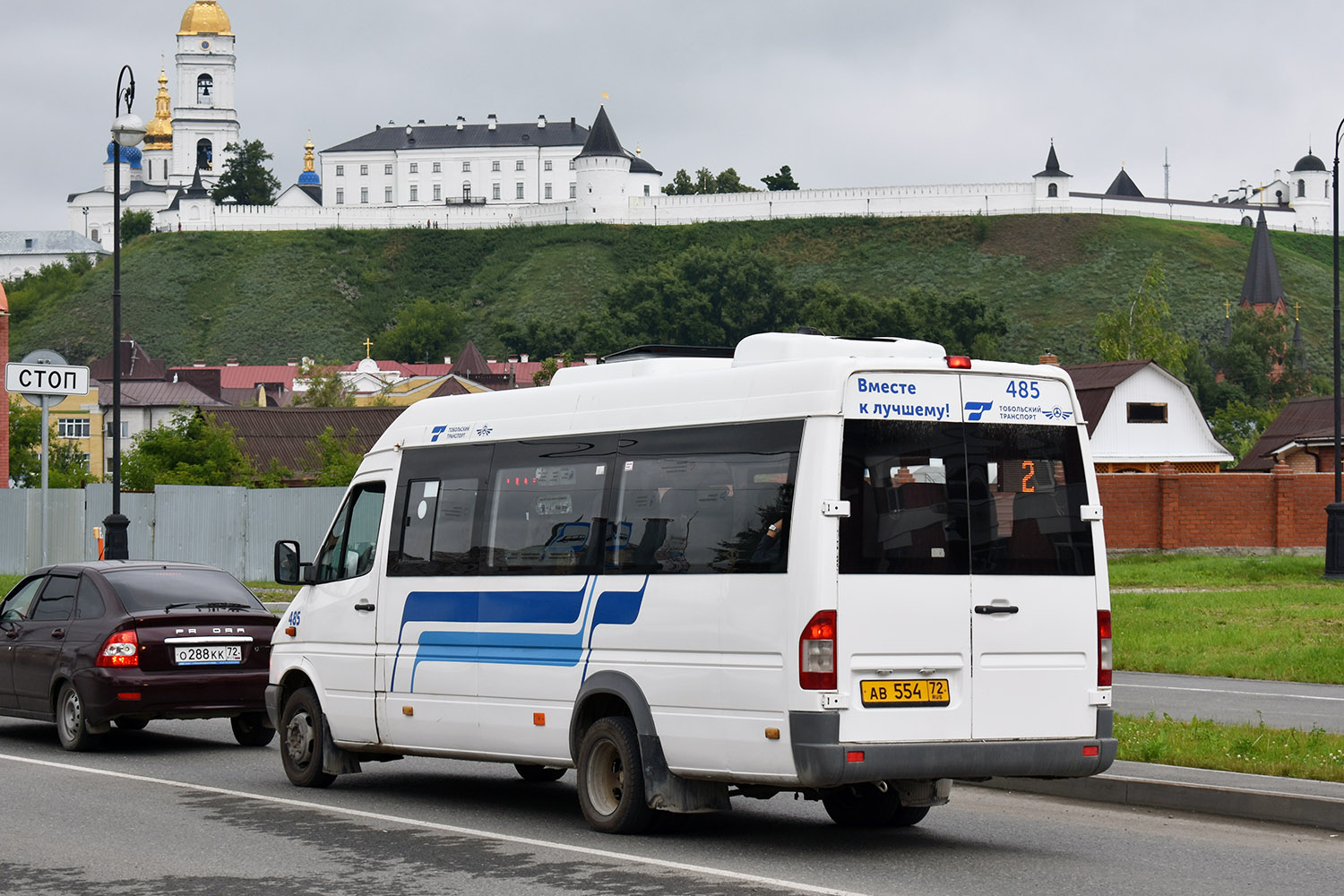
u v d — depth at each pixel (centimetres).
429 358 17562
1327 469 5831
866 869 895
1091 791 1179
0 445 6228
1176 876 875
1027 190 17525
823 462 898
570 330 16725
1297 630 2462
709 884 844
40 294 19225
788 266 17675
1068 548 962
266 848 969
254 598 1592
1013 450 952
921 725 906
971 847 979
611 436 1039
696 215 18900
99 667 1462
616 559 1017
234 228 19638
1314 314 15500
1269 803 1070
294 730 1272
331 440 5856
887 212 18000
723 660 935
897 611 903
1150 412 6203
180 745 1570
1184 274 16088
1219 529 4428
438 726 1141
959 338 14862
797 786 895
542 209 19662
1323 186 18812
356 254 19400
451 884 848
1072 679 953
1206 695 1783
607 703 1030
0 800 1176
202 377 13712
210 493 3962
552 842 985
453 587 1136
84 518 4081
